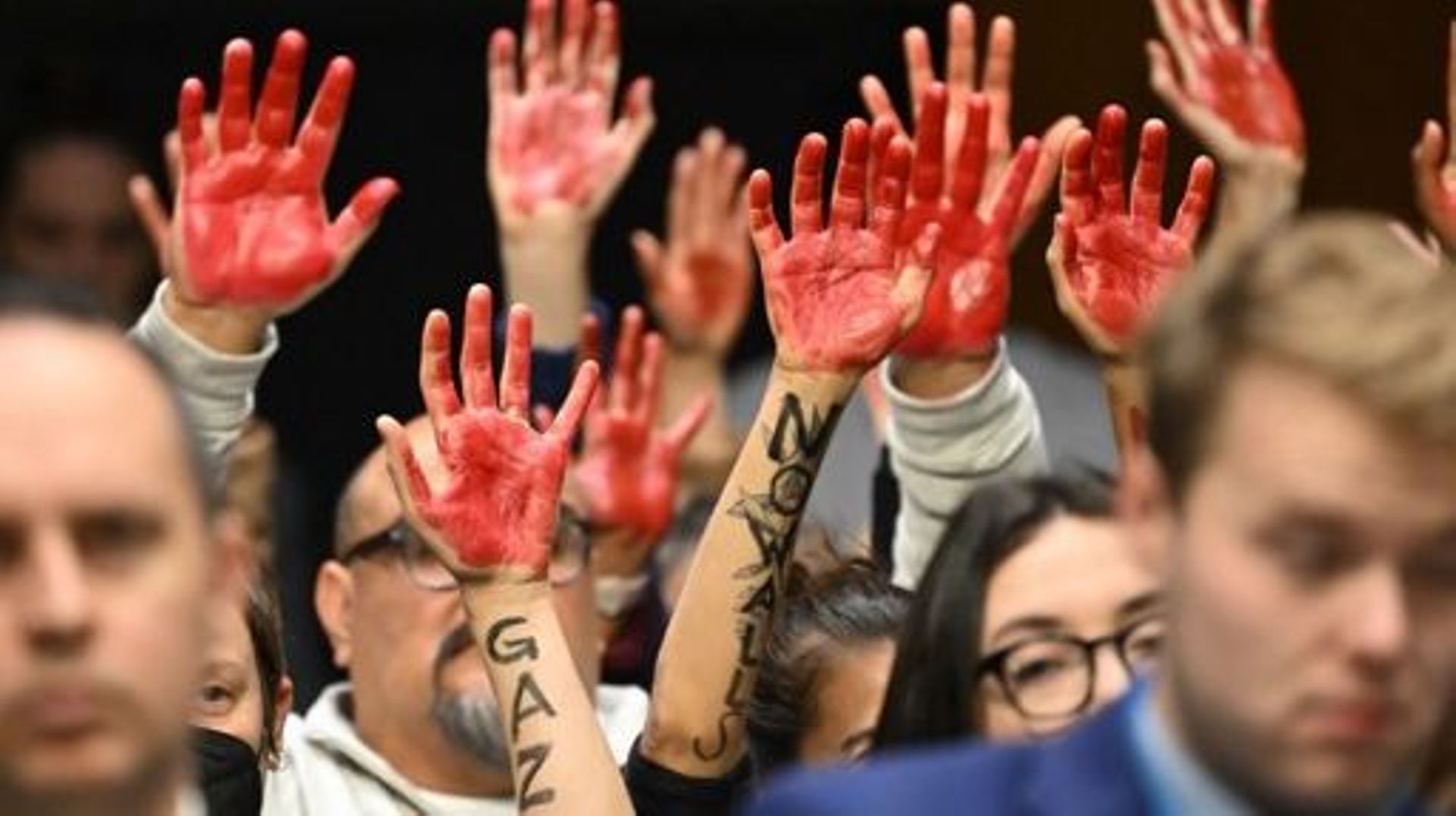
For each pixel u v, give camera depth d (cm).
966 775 394
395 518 676
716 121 1053
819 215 578
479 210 1059
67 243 925
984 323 613
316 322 1046
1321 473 371
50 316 388
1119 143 597
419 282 1055
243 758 596
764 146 1054
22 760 376
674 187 926
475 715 670
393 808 676
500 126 765
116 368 384
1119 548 537
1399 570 372
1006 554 543
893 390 621
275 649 623
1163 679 385
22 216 927
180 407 388
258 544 802
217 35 1059
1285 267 379
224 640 605
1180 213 599
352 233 610
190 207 605
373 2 1061
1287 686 373
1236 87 679
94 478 378
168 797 384
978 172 611
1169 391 383
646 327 1062
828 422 573
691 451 895
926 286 575
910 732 543
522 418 550
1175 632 381
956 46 648
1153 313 398
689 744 566
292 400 1043
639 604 773
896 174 579
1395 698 372
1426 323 371
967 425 617
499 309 1059
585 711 541
